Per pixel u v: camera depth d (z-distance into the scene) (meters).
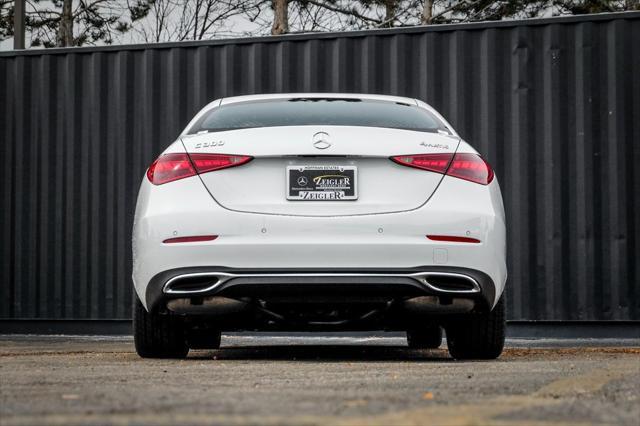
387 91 8.18
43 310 8.70
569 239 7.89
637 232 7.82
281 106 4.44
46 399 2.47
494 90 8.05
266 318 4.24
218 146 4.07
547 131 7.98
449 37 8.12
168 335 4.44
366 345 6.92
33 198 8.80
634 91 7.88
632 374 3.20
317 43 8.27
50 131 8.79
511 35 8.05
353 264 3.93
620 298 7.78
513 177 8.01
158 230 4.03
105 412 2.18
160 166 4.14
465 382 2.95
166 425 1.94
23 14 9.70
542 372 3.36
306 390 2.69
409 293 4.00
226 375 3.25
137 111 8.62
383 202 3.98
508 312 7.91
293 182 4.00
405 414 2.12
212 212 3.99
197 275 3.98
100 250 8.63
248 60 8.38
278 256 3.94
